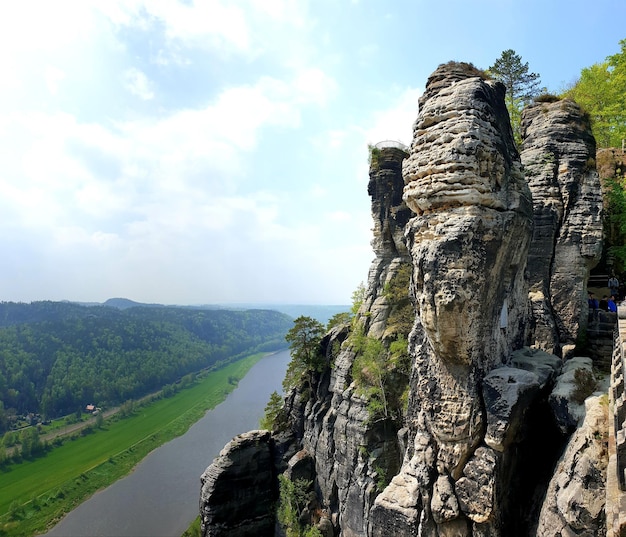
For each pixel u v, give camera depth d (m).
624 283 33.22
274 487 57.81
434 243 21.41
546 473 21.05
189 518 76.19
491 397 20.62
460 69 24.53
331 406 55.56
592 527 15.34
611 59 52.06
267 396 161.25
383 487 44.72
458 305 20.67
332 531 50.03
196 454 106.62
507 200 22.64
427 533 21.64
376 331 54.44
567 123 32.25
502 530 20.12
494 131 22.23
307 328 63.00
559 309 29.67
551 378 22.17
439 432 22.02
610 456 14.62
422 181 22.58
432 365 22.86
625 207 33.53
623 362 14.48
